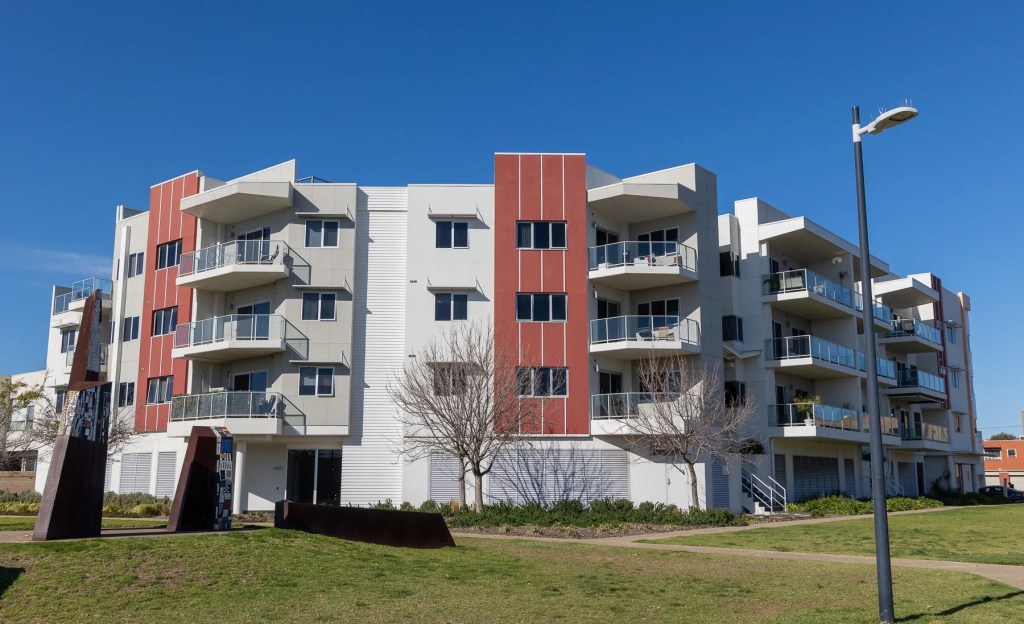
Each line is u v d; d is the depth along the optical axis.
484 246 36.50
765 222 42.69
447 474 34.91
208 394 36.09
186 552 15.14
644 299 38.19
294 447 36.28
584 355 35.50
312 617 11.90
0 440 45.03
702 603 13.40
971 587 14.67
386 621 11.72
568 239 36.41
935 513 38.03
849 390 44.34
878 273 50.53
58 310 51.44
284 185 36.44
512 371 34.09
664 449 33.16
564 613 12.48
